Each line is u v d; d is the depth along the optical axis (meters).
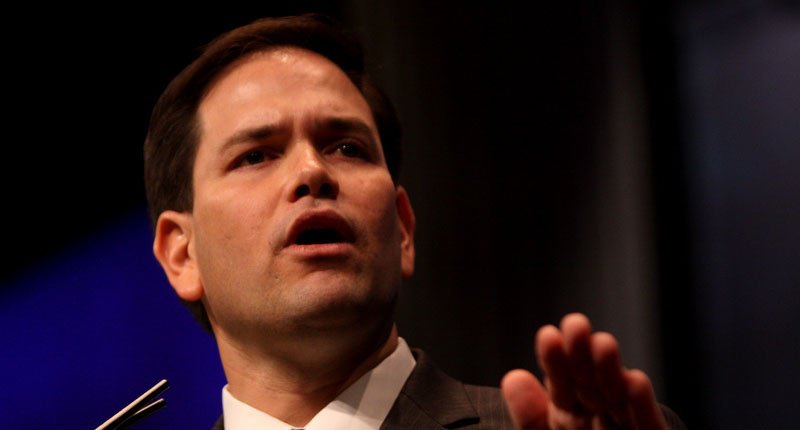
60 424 7.11
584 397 2.51
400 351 4.14
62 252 7.34
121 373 7.19
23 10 7.18
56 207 7.35
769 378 6.36
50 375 7.16
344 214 3.90
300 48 4.54
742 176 6.55
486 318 6.91
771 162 6.46
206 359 7.22
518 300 6.91
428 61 7.12
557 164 6.98
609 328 6.72
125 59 7.32
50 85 7.32
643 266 6.69
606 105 6.86
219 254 4.06
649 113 6.78
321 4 7.16
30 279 7.27
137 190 7.43
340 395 3.93
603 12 6.93
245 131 4.15
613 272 6.75
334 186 3.92
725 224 6.57
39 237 7.32
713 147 6.64
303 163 3.96
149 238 7.41
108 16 7.27
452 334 6.91
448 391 4.00
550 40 7.07
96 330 7.27
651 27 6.85
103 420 7.11
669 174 6.75
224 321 4.11
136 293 7.34
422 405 3.89
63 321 7.25
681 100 6.75
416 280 6.95
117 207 7.41
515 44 7.12
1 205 7.26
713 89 6.67
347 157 4.18
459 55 7.14
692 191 6.67
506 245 6.98
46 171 7.35
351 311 3.81
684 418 6.56
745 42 6.59
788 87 6.45
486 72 7.12
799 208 6.36
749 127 6.54
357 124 4.25
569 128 6.96
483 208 7.02
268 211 3.96
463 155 7.07
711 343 6.55
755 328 6.43
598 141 6.87
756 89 6.54
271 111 4.17
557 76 7.04
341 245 3.84
